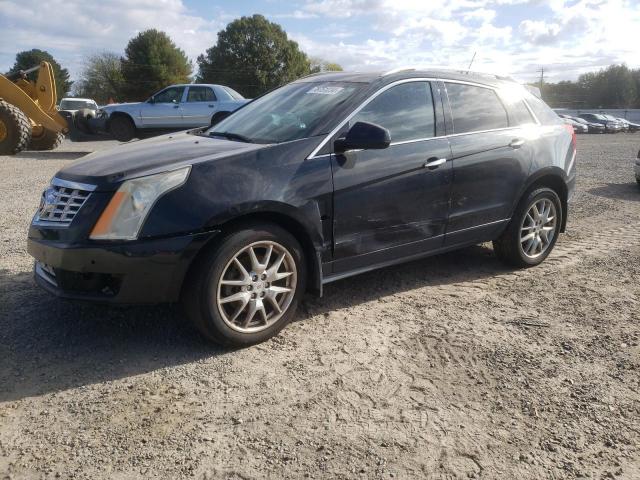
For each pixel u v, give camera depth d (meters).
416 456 2.46
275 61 60.72
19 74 15.05
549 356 3.39
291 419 2.72
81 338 3.54
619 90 97.31
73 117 15.07
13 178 9.86
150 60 61.91
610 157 15.72
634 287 4.61
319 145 3.67
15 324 3.70
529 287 4.60
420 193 4.12
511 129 4.81
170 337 3.58
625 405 2.88
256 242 3.38
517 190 4.79
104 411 2.77
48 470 2.34
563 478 2.35
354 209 3.78
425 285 4.62
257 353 3.40
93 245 3.08
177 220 3.15
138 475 2.32
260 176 3.39
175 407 2.81
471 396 2.94
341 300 4.27
